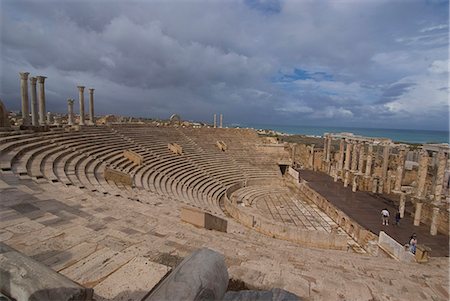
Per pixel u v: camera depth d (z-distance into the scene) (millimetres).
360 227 18766
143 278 4531
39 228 6762
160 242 7348
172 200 17734
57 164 16172
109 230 7492
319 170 44406
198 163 34219
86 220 8227
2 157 13453
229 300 3822
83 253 5461
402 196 21828
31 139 17828
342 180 35344
